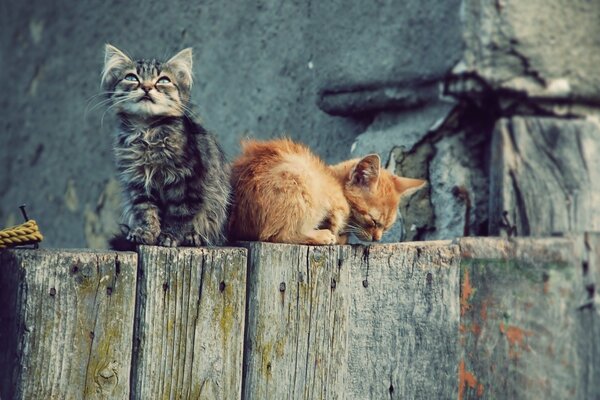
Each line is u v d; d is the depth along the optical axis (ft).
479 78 19.29
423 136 20.24
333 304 15.81
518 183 19.65
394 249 16.37
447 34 19.38
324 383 15.74
